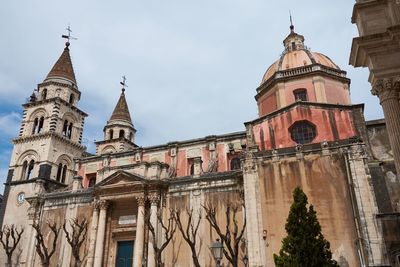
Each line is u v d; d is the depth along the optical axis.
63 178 50.28
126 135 58.53
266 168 30.19
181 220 34.19
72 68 58.78
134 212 37.00
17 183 46.22
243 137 40.12
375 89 15.12
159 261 29.48
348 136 30.38
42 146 49.22
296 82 37.84
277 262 20.66
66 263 36.94
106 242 36.34
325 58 41.81
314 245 19.61
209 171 38.22
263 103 40.09
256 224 28.59
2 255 41.38
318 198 27.73
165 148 43.31
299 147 29.88
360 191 26.89
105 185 37.41
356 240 25.64
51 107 52.09
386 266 23.77
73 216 38.97
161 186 36.09
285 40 46.00
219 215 33.09
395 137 13.95
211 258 31.59
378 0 15.95
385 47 15.05
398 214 25.34
